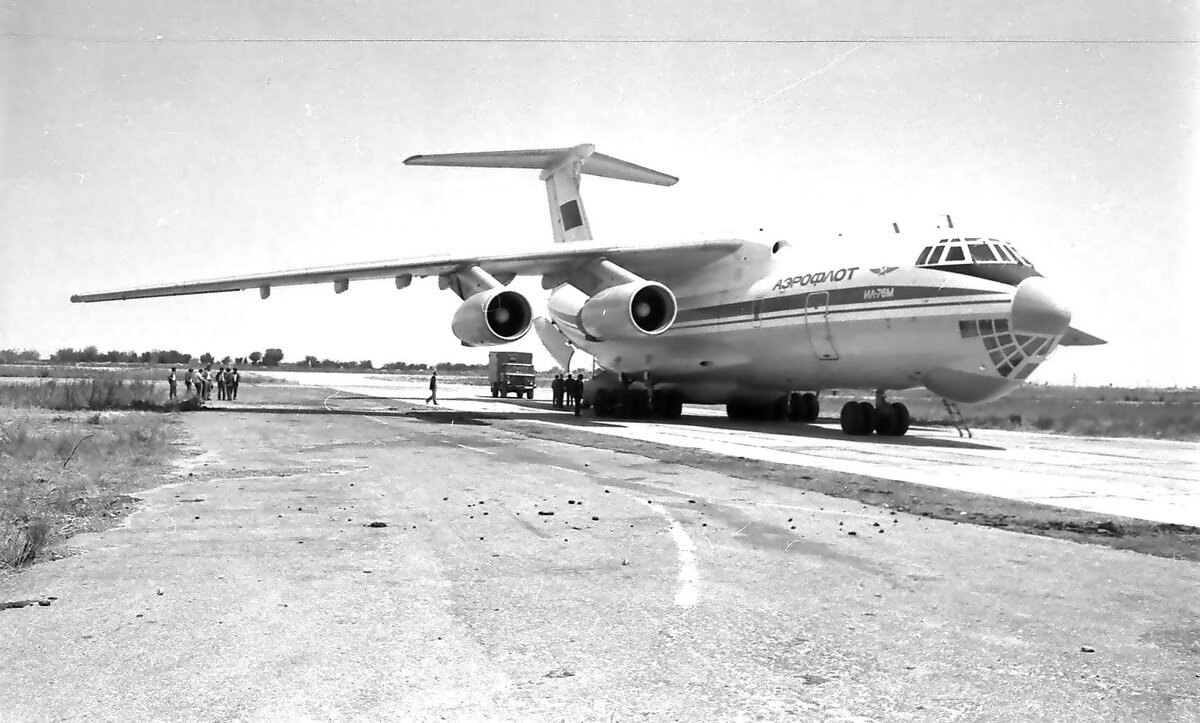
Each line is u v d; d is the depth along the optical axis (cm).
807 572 577
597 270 2269
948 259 1748
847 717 337
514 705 347
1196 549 665
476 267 2217
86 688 362
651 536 695
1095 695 362
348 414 2430
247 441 1529
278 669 386
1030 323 1622
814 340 1997
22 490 885
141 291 2069
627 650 415
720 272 2328
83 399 2722
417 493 925
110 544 652
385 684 369
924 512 832
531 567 585
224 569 574
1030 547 671
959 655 411
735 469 1169
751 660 402
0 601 492
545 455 1345
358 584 536
